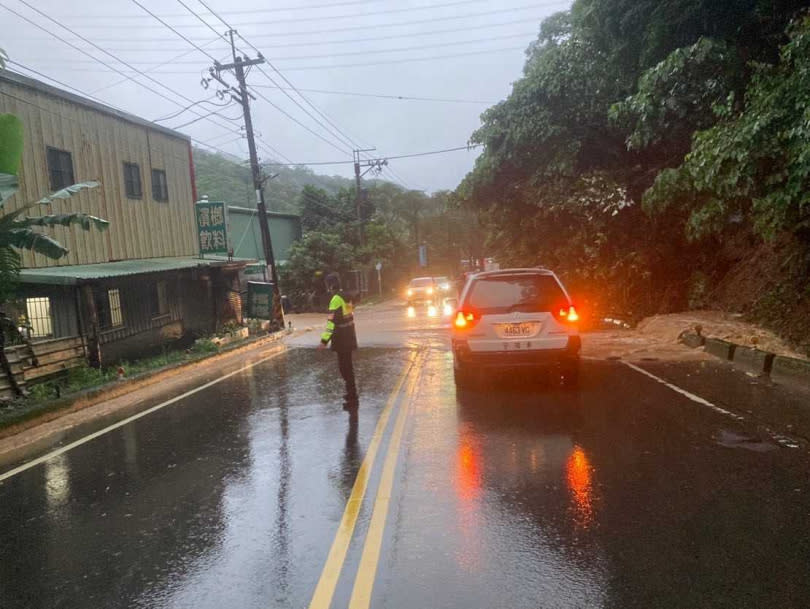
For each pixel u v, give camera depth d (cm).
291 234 4338
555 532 431
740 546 400
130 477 612
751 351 1041
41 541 468
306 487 546
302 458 633
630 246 1962
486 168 2012
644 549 401
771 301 1344
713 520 440
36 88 1524
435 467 579
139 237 1914
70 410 1002
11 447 794
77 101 1666
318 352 1634
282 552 421
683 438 639
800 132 835
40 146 1529
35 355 1170
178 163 2170
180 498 541
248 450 677
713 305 1750
